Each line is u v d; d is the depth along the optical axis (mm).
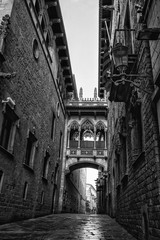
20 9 13273
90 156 29047
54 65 23281
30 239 6473
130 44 10062
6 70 11141
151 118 5824
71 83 30641
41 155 17906
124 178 10125
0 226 9727
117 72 8281
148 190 5977
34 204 15961
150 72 6234
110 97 9664
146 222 6188
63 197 27422
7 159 11250
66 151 29531
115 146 16859
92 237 7238
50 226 10586
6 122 11703
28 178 14648
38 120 17078
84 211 59312
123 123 11148
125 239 7043
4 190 10898
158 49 5566
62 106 28734
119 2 13508
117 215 14125
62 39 24031
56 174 25281
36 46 16953
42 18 19109
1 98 10586
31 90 15281
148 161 6047
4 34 10727
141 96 7246
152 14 6004
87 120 31297
